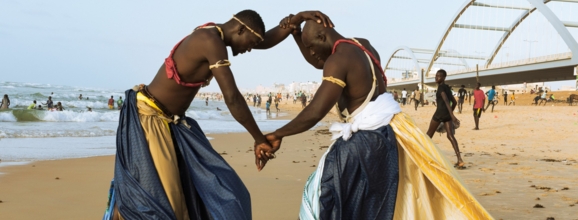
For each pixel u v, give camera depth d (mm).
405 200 2816
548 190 5023
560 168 6723
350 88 2865
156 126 2730
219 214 2674
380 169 2805
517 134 13750
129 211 2596
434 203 2791
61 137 12219
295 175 6293
